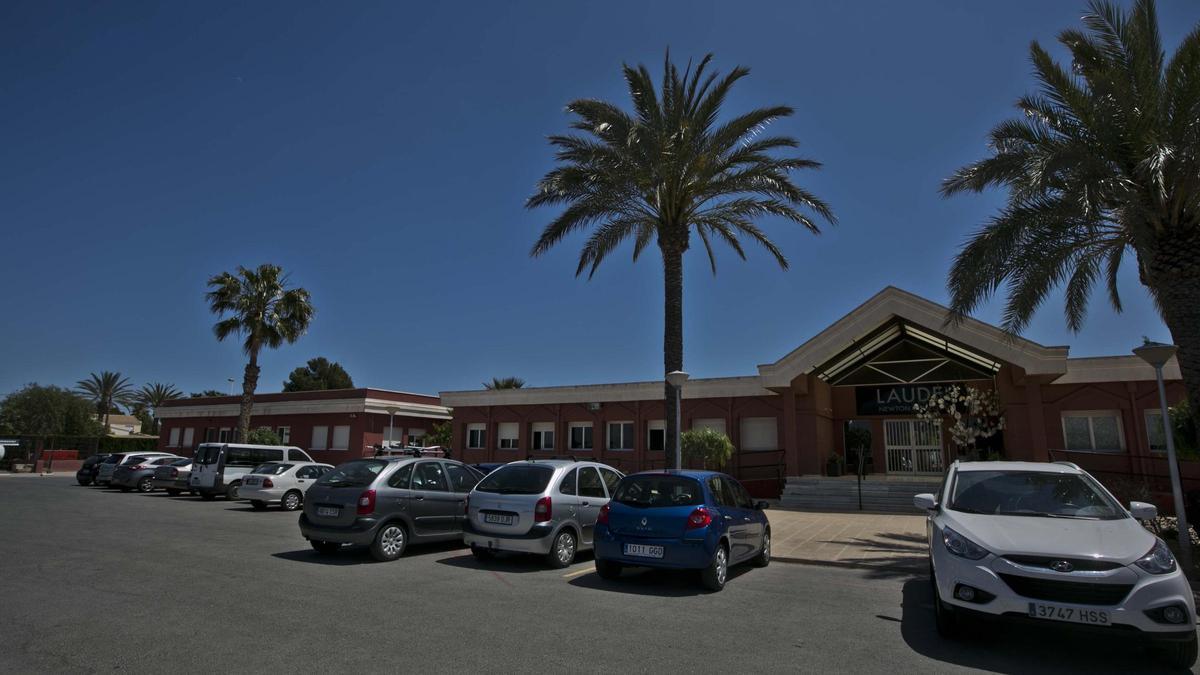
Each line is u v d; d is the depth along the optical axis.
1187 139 10.12
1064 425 21.09
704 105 15.45
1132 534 5.90
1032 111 12.36
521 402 29.88
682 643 5.82
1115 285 15.51
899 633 6.34
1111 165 11.11
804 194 15.48
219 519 15.59
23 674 4.66
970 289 12.45
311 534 9.88
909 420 24.09
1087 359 20.83
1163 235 11.00
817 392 22.69
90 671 4.75
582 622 6.45
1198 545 11.89
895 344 24.16
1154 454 19.73
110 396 71.75
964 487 7.29
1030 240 11.95
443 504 10.75
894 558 10.85
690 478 8.79
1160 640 5.20
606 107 15.17
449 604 7.05
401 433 37.84
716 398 25.78
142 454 25.88
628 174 15.25
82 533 12.07
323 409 36.75
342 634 5.78
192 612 6.41
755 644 5.86
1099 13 11.52
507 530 9.44
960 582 5.79
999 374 20.34
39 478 32.66
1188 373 10.54
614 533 8.56
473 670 4.95
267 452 22.27
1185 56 10.72
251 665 4.93
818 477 21.31
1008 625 6.59
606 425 28.23
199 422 43.41
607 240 17.38
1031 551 5.62
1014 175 11.98
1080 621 5.29
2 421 57.31
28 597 6.93
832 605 7.54
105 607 6.56
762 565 10.28
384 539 9.83
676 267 15.75
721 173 16.19
